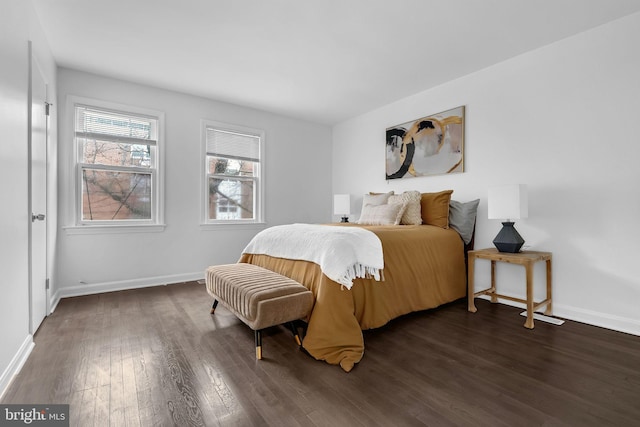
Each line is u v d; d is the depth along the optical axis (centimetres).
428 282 259
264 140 437
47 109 251
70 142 305
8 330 154
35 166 211
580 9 215
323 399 139
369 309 209
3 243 149
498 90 296
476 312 264
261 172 435
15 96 169
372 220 335
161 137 355
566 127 250
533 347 194
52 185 269
